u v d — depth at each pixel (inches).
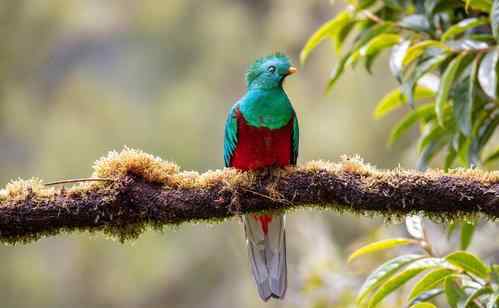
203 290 786.2
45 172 808.9
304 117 762.2
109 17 970.7
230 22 930.1
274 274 334.6
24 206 271.3
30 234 275.7
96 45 973.2
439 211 276.5
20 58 940.0
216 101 867.4
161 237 800.3
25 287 787.4
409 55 317.7
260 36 914.1
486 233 422.0
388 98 360.2
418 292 291.0
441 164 445.4
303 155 741.3
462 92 308.7
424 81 354.3
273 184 286.5
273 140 324.2
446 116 336.5
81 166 808.3
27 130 877.8
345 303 431.2
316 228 480.4
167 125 834.2
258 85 329.1
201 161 821.9
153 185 282.8
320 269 449.4
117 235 282.5
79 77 922.1
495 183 269.6
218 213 287.0
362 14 353.7
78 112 863.1
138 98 922.1
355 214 286.0
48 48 952.3
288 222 607.2
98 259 792.9
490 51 303.4
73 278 791.7
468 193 270.4
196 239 803.4
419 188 274.4
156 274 790.5
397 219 282.2
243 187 286.8
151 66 950.4
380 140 727.1
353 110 738.2
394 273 292.5
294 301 450.0
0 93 909.2
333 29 354.3
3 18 936.3
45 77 946.7
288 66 329.4
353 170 283.0
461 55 304.3
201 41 941.8
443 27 336.2
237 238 794.8
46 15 946.7
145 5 966.4
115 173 280.1
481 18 303.0
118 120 839.1
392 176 278.1
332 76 342.0
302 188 285.4
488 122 331.6
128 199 279.0
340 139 733.9
